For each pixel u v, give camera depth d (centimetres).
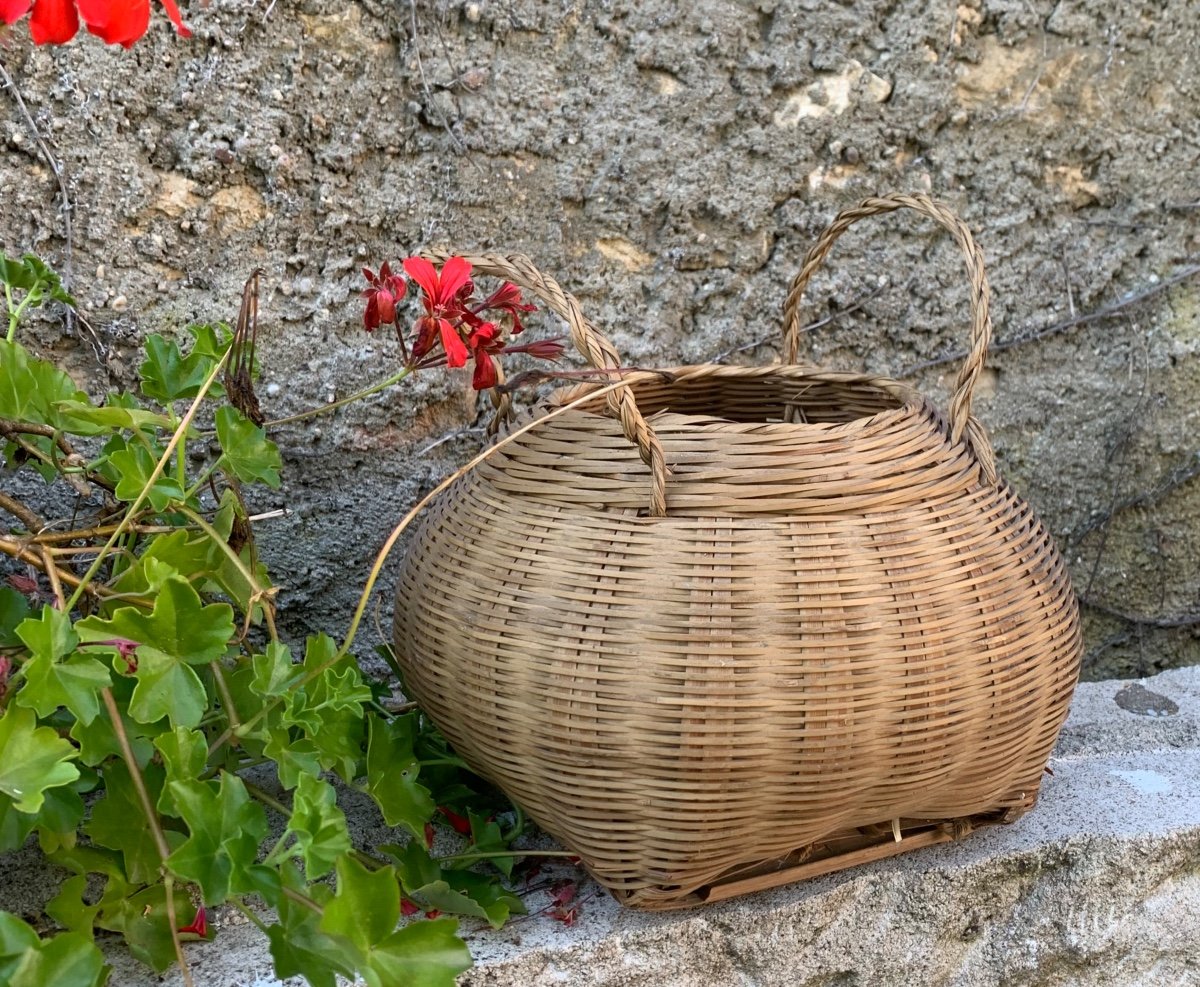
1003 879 104
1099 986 110
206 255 120
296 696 84
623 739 81
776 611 81
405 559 103
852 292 143
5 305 112
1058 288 149
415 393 130
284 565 128
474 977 85
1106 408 152
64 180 112
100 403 118
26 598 94
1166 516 157
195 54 115
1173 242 151
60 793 77
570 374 86
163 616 77
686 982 92
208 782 83
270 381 124
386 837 101
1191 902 112
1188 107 149
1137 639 160
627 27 130
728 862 87
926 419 96
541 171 130
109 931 88
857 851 97
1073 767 123
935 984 103
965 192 145
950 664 84
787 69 135
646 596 82
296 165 121
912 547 85
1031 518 98
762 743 81
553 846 101
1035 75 143
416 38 122
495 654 85
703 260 138
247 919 91
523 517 89
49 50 110
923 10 138
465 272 85
